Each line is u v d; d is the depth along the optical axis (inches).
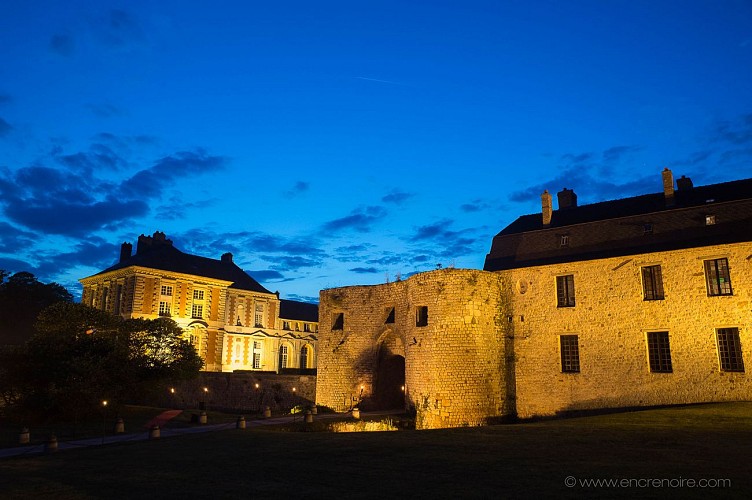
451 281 1214.3
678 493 338.6
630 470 408.8
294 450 605.6
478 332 1192.8
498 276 1264.8
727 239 1016.9
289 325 2573.8
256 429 898.1
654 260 1083.9
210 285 2208.4
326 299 1563.7
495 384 1195.9
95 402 1163.3
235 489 416.2
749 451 478.3
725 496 329.7
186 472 500.4
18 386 1189.7
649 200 1244.5
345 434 756.6
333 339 1518.2
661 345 1057.5
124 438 865.5
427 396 1192.2
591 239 1212.5
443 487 385.7
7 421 1180.5
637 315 1087.6
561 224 1320.1
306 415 1050.1
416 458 513.7
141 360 1352.1
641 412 852.0
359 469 474.3
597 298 1143.6
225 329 2249.0
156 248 2203.5
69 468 561.9
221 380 1740.9
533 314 1224.2
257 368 2363.4
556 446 540.1
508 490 366.0
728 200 1083.9
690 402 998.4
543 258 1256.8
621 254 1135.0
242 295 2356.1
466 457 503.2
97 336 1293.1
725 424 669.3
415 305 1270.9
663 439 557.0
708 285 1021.8
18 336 2272.4
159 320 1498.5
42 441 848.3
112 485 457.7
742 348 962.1
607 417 811.4
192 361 1485.0
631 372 1075.9
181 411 1395.2
